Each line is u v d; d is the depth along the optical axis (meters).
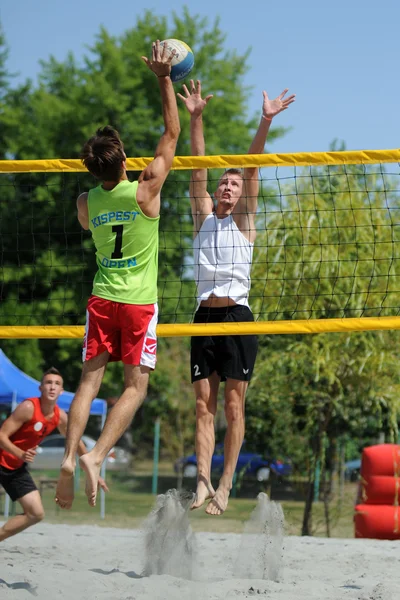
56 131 40.66
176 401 37.97
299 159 8.98
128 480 38.56
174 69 8.09
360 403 21.25
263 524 8.72
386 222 20.41
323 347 19.97
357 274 19.98
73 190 37.62
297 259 19.83
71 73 44.12
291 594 7.38
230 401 8.44
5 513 21.75
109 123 40.03
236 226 8.73
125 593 7.11
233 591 7.45
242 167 8.92
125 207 6.71
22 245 38.16
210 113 40.56
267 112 9.02
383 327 8.93
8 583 7.47
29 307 37.59
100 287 6.78
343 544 12.32
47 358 42.16
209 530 20.39
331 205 20.67
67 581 7.63
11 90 46.31
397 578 8.95
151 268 6.84
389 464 17.22
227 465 8.27
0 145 41.94
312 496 20.86
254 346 8.69
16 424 9.14
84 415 6.62
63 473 6.38
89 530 13.19
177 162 8.86
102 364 6.79
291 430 22.64
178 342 38.53
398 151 9.12
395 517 16.81
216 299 8.63
